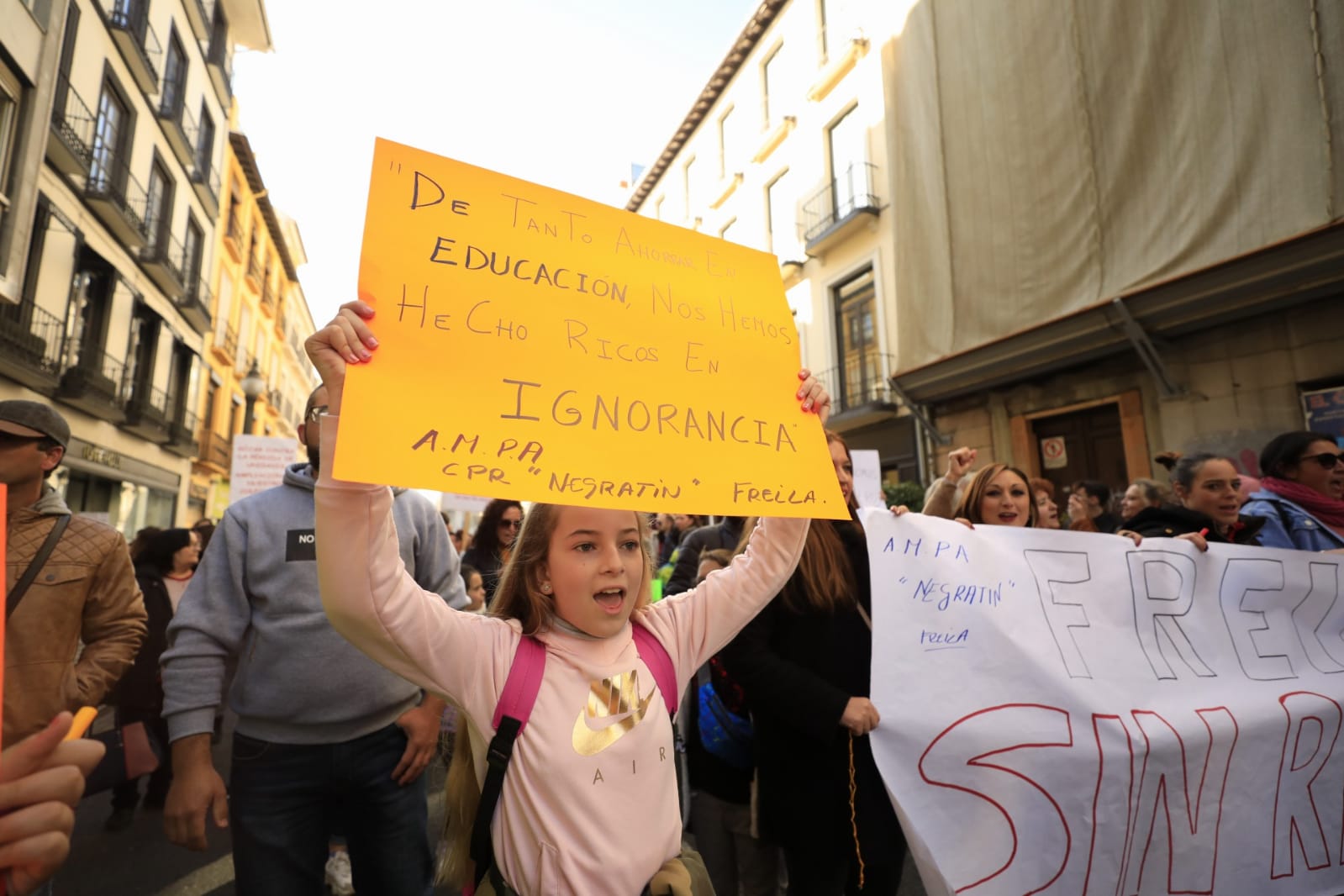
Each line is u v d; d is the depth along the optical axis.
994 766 1.81
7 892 0.74
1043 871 1.76
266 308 28.72
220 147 19.45
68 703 2.01
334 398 1.13
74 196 11.11
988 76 9.20
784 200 15.33
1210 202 6.85
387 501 1.17
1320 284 6.14
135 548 4.85
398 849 2.00
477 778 1.30
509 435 1.22
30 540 2.06
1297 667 2.23
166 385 16.03
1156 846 1.87
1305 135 6.23
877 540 1.99
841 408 13.21
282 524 1.99
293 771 1.91
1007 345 8.77
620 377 1.40
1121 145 7.65
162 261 14.50
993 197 9.09
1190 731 1.96
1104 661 2.02
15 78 8.25
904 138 10.62
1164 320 7.26
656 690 1.36
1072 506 5.25
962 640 1.94
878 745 1.78
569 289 1.43
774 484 1.47
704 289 1.62
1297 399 6.60
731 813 2.26
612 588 1.33
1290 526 3.08
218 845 3.57
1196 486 3.09
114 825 3.75
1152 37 7.38
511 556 1.46
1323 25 6.15
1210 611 2.23
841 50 12.80
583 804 1.19
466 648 1.25
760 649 1.92
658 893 1.20
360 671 1.95
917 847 1.71
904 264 10.52
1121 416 8.12
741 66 16.89
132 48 12.53
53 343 10.70
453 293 1.30
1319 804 2.09
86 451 12.14
